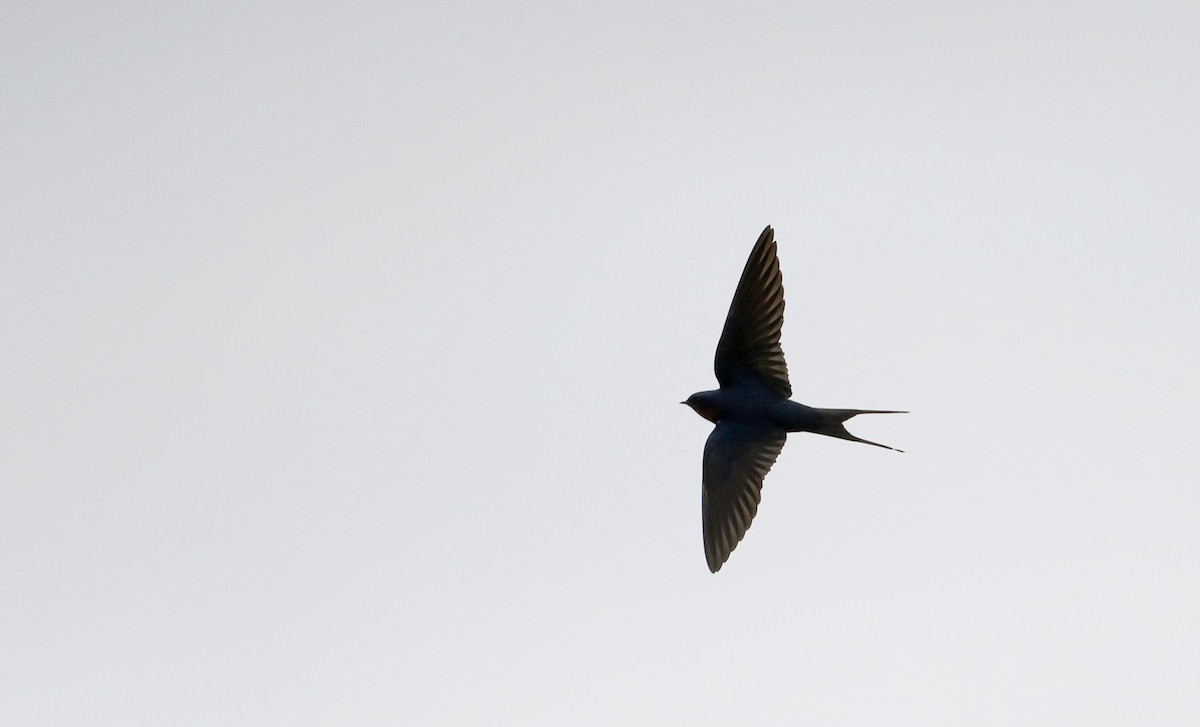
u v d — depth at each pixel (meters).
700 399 11.06
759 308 10.86
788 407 10.75
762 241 10.77
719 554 10.64
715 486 10.75
